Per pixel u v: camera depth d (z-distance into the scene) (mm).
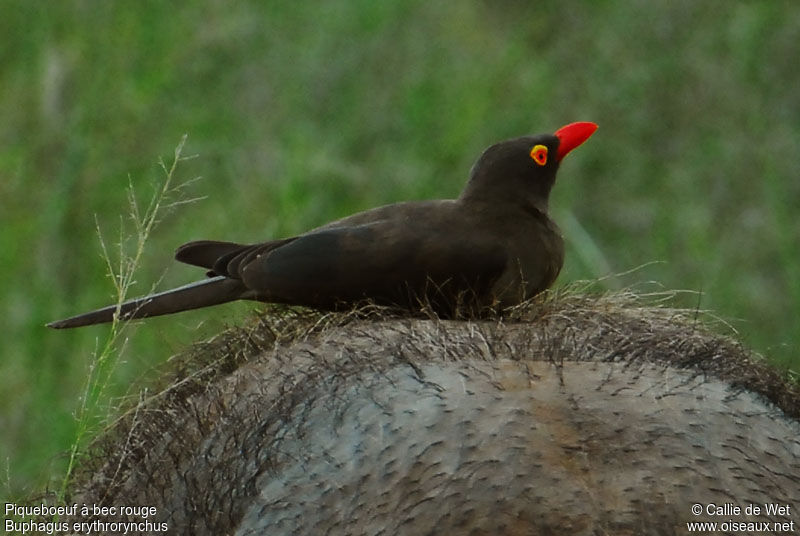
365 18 16797
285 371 6723
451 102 16172
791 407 6488
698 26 17094
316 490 5895
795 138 15984
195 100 15828
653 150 16453
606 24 17453
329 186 14672
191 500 6453
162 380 7977
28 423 12781
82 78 15516
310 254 7676
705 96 16594
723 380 6398
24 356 13359
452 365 6238
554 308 7531
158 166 14938
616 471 5602
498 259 7773
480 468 5641
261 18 16562
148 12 16188
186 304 8047
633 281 14711
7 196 14953
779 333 14016
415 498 5648
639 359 6469
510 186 8016
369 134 15922
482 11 18078
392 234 7711
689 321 7414
